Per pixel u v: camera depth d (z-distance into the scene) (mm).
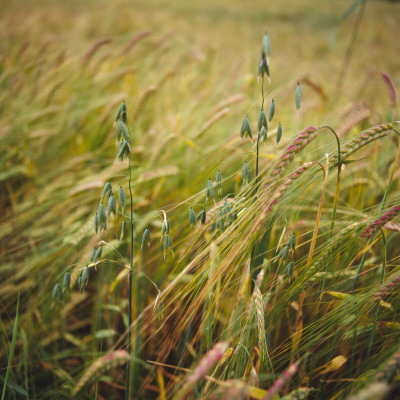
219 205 614
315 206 841
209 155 948
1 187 1022
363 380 556
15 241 859
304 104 1299
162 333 777
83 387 514
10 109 1208
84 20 3455
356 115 786
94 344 774
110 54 1424
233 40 3607
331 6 7648
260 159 837
